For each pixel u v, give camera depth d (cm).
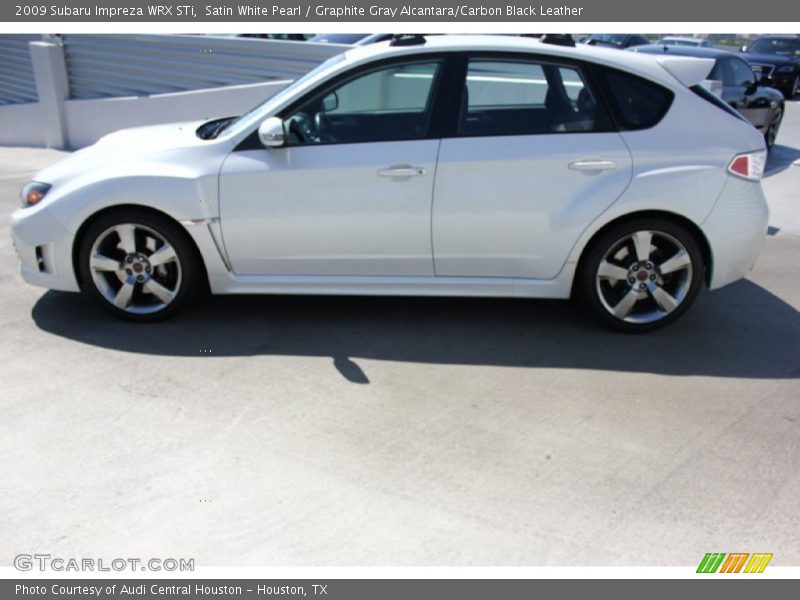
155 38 1077
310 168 430
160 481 309
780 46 2017
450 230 436
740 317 491
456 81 430
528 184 427
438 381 397
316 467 319
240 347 434
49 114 1164
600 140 426
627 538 281
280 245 444
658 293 446
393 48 435
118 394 378
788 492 309
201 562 266
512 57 430
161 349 430
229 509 293
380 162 428
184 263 448
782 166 977
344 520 287
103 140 501
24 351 424
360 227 438
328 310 491
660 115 431
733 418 365
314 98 435
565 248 437
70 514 289
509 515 291
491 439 342
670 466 325
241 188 433
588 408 372
